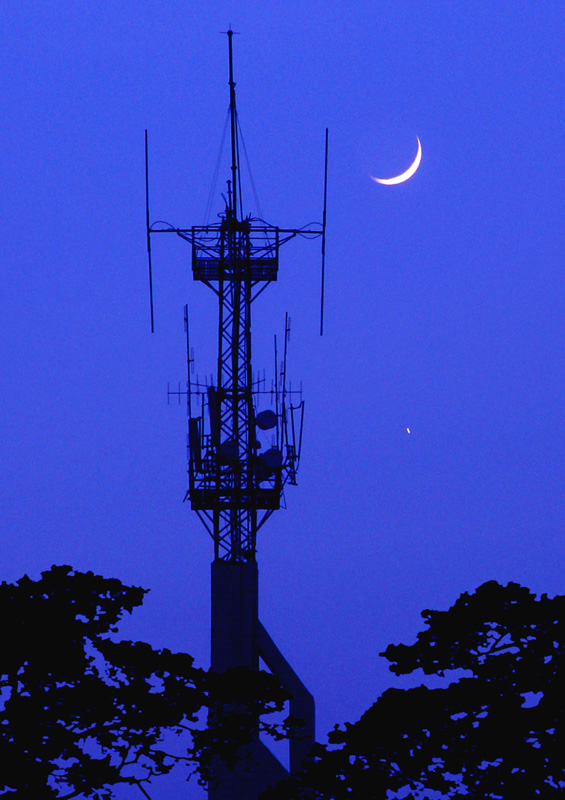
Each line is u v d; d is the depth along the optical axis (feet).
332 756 440.04
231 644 547.49
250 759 532.73
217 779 529.04
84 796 387.34
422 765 422.82
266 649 571.28
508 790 410.93
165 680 406.82
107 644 405.59
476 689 427.74
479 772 424.87
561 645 442.09
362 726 433.07
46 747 377.50
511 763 416.05
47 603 402.52
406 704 429.38
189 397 568.41
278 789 453.58
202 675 414.00
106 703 387.75
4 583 403.34
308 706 569.23
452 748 427.33
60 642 385.29
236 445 557.74
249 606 549.95
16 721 377.09
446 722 425.69
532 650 440.86
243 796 530.27
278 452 559.79
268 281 582.76
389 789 428.15
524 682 433.48
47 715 381.81
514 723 417.08
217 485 560.20
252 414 568.00
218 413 566.36
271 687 420.77
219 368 573.33
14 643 381.40
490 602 443.32
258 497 564.30
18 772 362.53
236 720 421.18
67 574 411.75
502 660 437.17
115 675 405.59
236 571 550.77
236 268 579.89
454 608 451.12
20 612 390.21
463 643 447.83
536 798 411.13
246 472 565.53
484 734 418.10
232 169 588.09
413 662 451.94
